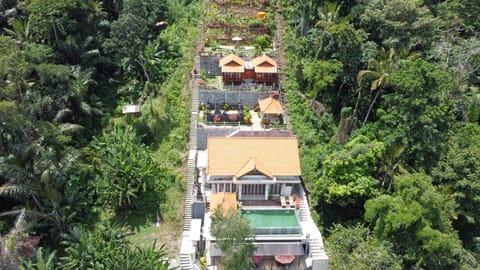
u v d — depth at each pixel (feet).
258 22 219.82
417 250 131.23
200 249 140.15
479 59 188.75
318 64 180.55
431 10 217.56
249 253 120.78
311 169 164.35
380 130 161.68
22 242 127.65
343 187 143.54
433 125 149.89
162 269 117.70
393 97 157.89
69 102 168.76
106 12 216.13
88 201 153.17
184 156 169.78
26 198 142.72
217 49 207.21
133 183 152.87
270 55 205.98
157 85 197.57
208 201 149.18
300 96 192.34
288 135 169.99
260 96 187.32
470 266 135.03
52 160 139.54
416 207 129.59
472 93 181.78
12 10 195.42
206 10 234.38
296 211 147.84
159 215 152.97
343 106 186.19
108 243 125.08
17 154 138.92
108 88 202.59
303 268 136.77
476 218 149.69
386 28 186.91
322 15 192.54
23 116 138.51
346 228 143.64
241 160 152.46
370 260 126.31
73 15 189.57
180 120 181.06
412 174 140.26
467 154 148.87
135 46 193.57
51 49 176.04
